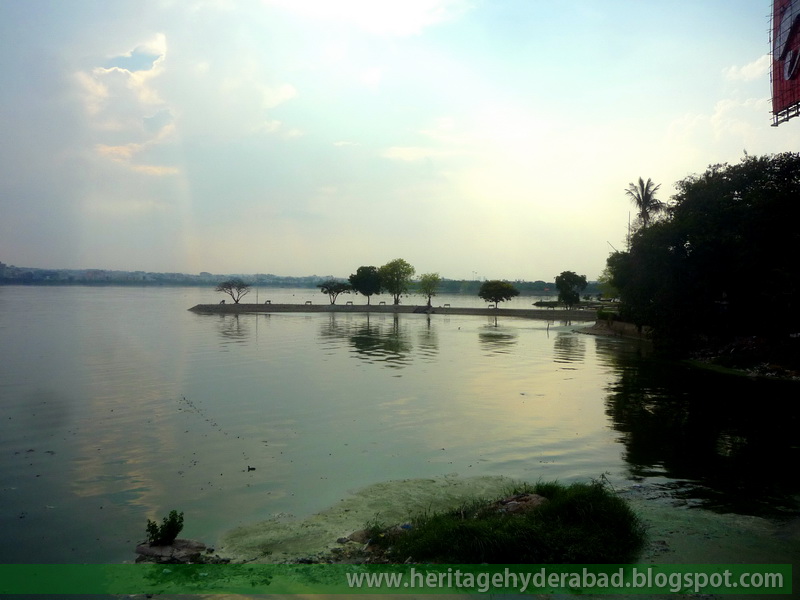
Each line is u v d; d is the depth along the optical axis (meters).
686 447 15.40
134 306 92.38
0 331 47.88
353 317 78.00
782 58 22.34
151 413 18.89
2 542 9.20
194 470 13.06
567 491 10.40
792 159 34.75
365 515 10.41
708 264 36.78
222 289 96.00
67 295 139.38
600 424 18.06
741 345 34.81
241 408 19.84
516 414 19.41
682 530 9.72
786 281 29.89
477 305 132.00
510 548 8.52
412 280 116.06
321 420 18.23
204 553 8.82
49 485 11.95
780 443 15.81
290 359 33.47
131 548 9.02
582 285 99.62
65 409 19.34
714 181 37.66
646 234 39.88
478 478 12.64
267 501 11.15
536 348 42.25
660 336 40.12
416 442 15.73
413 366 31.27
